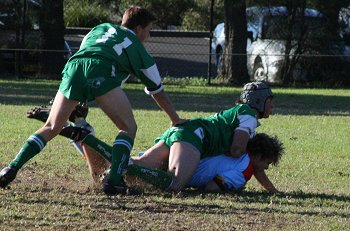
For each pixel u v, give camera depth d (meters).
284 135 32.00
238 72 60.97
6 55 60.66
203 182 19.20
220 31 69.94
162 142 19.41
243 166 19.20
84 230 14.60
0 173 17.62
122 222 15.28
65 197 17.38
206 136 19.09
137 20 18.33
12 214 15.45
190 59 73.62
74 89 17.47
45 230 14.48
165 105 18.78
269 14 62.19
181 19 78.56
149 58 18.11
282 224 15.76
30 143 17.67
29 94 47.00
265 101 19.59
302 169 23.91
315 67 62.56
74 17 74.25
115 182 17.70
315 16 61.56
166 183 18.50
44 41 59.78
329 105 47.56
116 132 30.81
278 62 62.78
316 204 18.09
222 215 16.31
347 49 62.19
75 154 24.84
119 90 17.59
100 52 17.55
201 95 51.28
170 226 15.14
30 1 59.28
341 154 27.30
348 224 15.94
